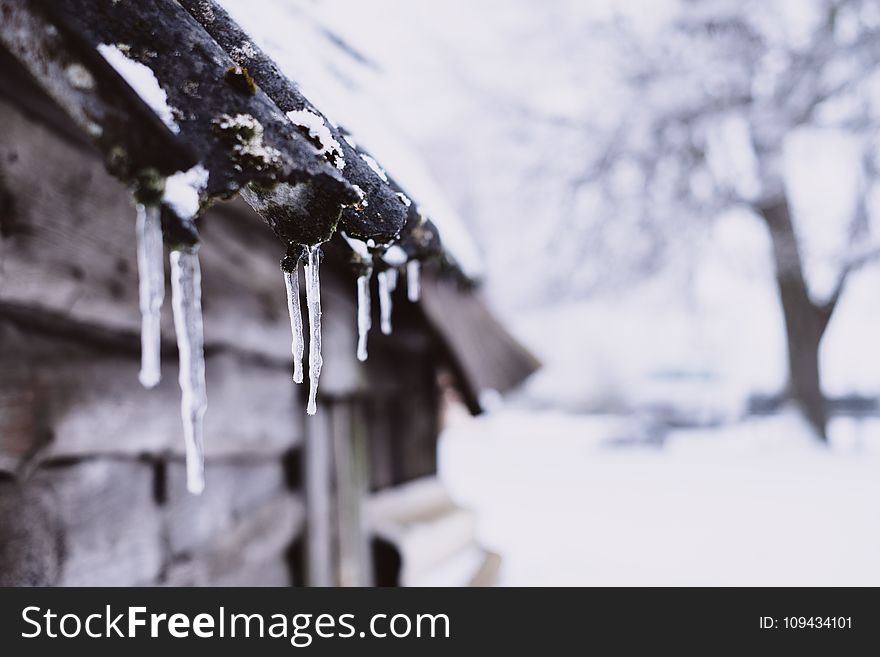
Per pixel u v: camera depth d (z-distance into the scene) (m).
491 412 3.08
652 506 7.67
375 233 0.80
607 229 10.74
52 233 1.39
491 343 3.30
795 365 11.82
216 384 2.06
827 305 11.30
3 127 1.28
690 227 10.38
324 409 2.82
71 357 1.47
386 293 1.32
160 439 1.75
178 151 0.65
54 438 1.36
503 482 9.78
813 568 5.02
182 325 0.90
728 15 8.53
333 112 0.99
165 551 1.78
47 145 1.39
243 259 2.23
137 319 1.66
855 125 8.47
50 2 0.65
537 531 6.64
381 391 3.52
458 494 8.84
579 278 11.40
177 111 0.66
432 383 4.37
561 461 11.79
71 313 1.44
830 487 8.27
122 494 1.62
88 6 0.67
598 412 19.00
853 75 8.18
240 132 0.67
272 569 2.45
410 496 3.78
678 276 10.98
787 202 10.16
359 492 3.01
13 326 1.33
